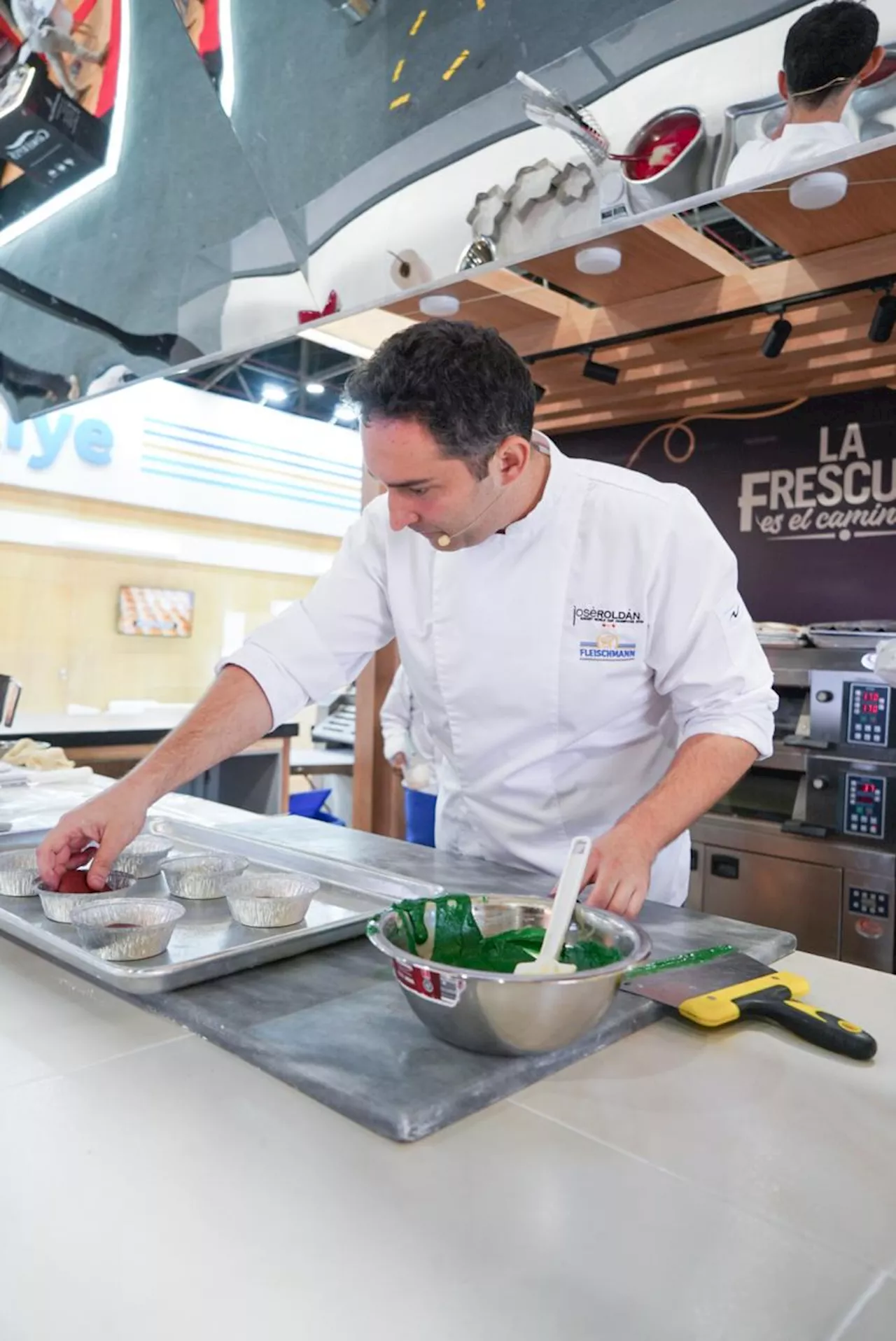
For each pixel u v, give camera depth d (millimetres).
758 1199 679
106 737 3959
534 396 1171
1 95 1632
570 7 1024
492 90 1129
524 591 1435
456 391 1052
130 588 7012
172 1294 561
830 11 889
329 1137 752
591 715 1477
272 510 7465
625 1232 636
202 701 1485
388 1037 894
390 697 3422
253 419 7254
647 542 1393
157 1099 807
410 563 1540
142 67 1509
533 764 1528
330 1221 640
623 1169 715
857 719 2867
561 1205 666
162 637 7273
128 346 1974
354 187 1357
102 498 6383
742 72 950
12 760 2750
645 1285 581
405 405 1050
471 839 1681
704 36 958
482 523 1238
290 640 1553
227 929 1195
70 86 1588
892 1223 654
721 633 1381
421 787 3203
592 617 1431
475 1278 584
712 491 3686
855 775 2855
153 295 1813
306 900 1216
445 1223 642
